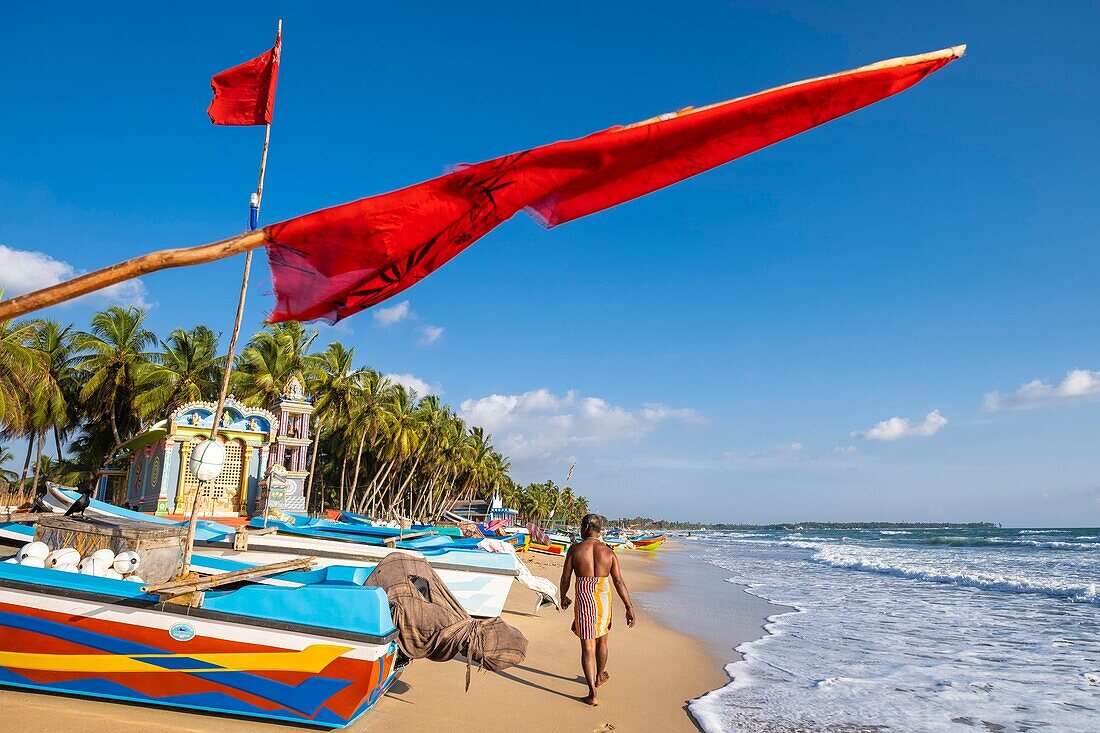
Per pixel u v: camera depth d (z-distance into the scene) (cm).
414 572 604
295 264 204
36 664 511
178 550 710
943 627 1303
